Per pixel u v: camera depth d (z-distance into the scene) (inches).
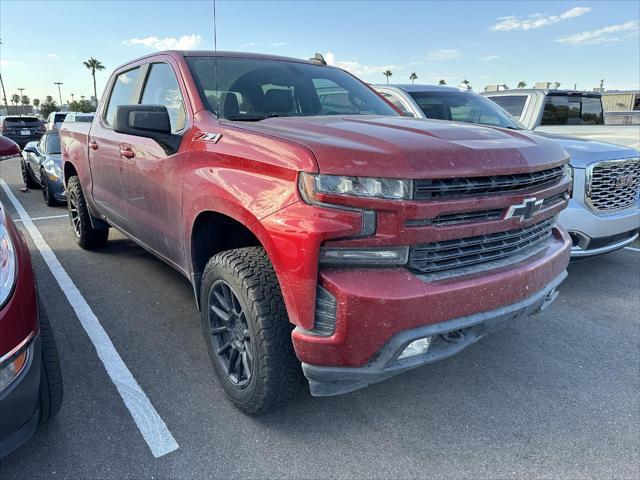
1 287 71.0
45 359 86.5
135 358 122.0
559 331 141.7
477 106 244.1
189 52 131.8
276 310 87.0
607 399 109.1
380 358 79.2
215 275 97.5
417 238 77.7
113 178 153.2
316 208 75.7
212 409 102.1
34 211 304.3
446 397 108.9
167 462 87.4
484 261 89.1
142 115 109.7
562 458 90.4
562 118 298.0
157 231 128.0
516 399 108.6
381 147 79.8
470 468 87.5
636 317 151.3
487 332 91.0
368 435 95.6
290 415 101.0
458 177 79.5
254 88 124.9
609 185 169.6
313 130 93.7
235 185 89.7
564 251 106.3
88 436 93.5
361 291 74.9
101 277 178.7
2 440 72.0
